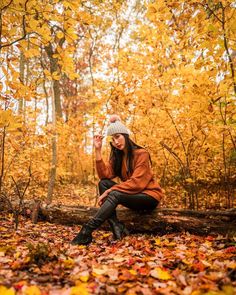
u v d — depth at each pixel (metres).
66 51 3.03
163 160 5.75
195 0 3.21
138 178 3.42
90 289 1.84
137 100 4.99
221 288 1.84
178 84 4.36
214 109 4.12
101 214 3.19
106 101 5.14
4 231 3.53
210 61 3.49
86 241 3.12
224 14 3.20
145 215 3.62
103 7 5.11
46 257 2.33
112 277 2.05
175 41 4.47
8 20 2.99
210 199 5.64
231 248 2.68
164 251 2.83
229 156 5.00
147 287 1.94
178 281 1.98
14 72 2.92
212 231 3.43
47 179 6.86
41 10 2.84
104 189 3.66
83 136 7.66
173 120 4.66
